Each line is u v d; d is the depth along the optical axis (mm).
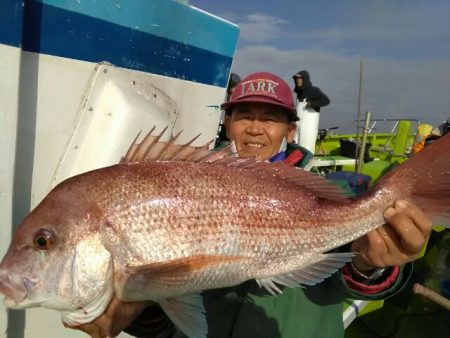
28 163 664
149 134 571
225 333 645
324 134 2826
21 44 587
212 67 1112
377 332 1232
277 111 780
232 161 578
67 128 715
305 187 604
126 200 514
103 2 753
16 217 652
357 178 975
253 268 559
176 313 523
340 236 592
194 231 529
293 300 659
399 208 561
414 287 1112
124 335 840
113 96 751
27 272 488
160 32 903
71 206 502
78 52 720
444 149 580
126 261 501
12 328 648
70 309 497
